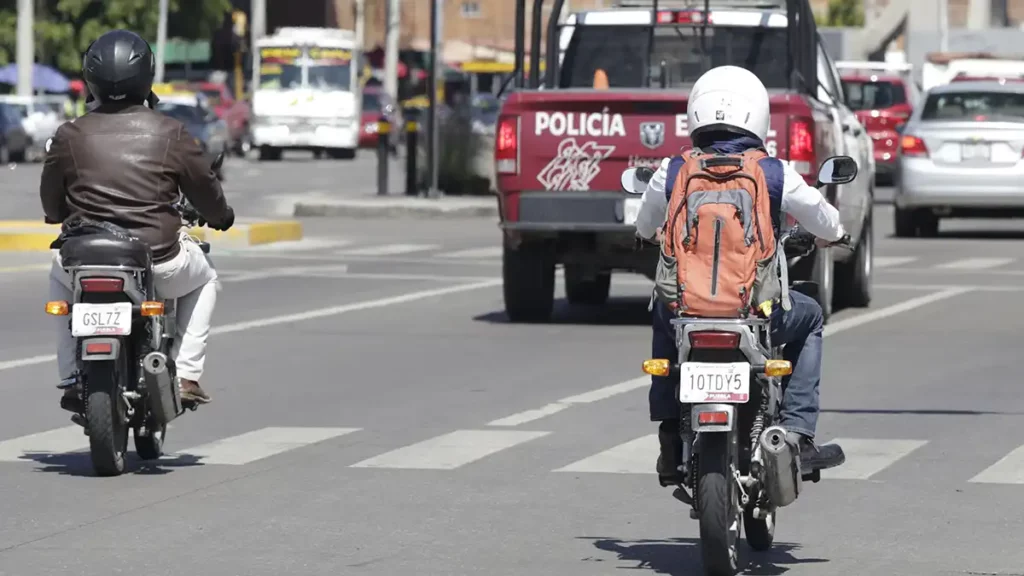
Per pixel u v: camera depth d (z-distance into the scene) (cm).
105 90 2622
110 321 2488
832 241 2064
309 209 8831
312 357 3878
